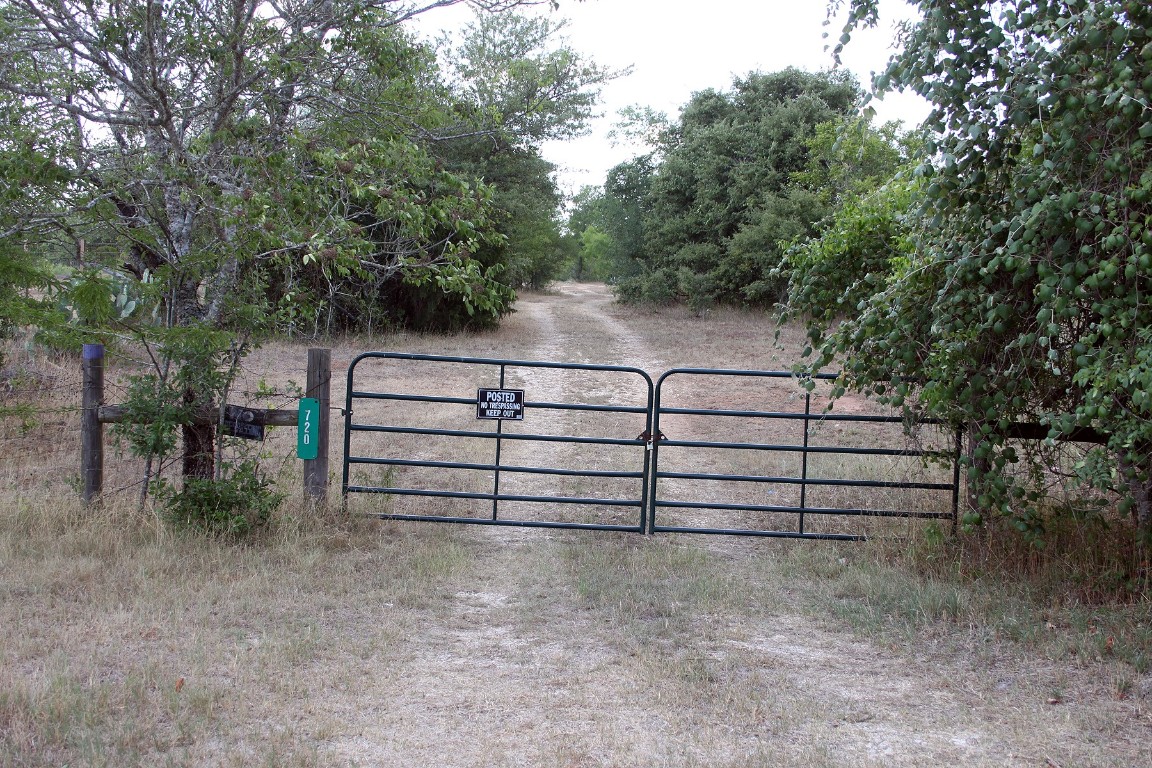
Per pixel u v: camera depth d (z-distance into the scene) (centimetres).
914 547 723
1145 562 627
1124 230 454
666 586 657
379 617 581
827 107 3069
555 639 555
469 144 2480
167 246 761
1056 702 471
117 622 537
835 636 573
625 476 804
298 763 385
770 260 2909
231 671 479
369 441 1155
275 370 1728
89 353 768
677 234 3353
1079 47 462
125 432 731
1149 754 412
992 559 680
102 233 767
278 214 711
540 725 436
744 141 3228
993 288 573
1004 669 516
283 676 477
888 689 489
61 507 746
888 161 2181
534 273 4594
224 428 762
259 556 678
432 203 771
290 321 815
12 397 1178
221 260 738
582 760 401
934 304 576
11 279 697
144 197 745
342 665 499
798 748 416
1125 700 471
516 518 859
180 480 916
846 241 714
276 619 566
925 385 623
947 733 436
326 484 798
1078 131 482
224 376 748
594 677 497
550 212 3362
